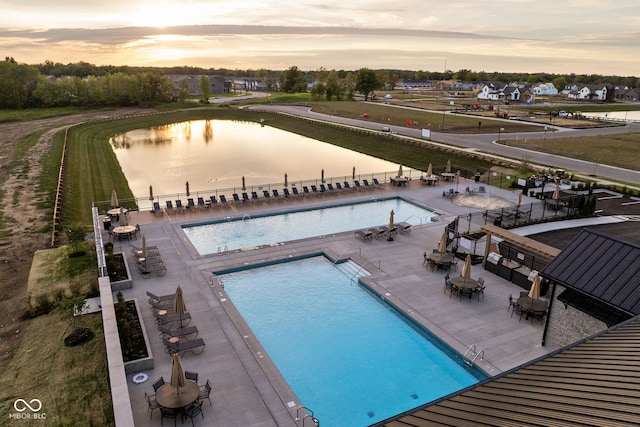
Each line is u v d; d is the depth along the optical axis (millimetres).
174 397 14297
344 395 16094
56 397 15633
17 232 31328
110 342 16609
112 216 32531
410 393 16250
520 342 18625
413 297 22312
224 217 33656
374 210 37125
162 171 54719
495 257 24844
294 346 18938
